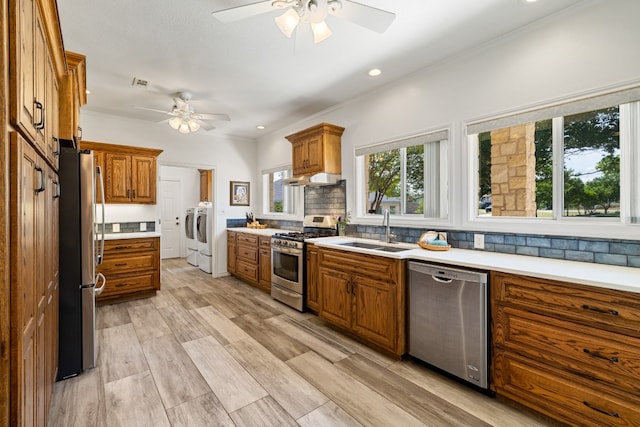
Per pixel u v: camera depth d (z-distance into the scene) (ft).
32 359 3.86
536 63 7.00
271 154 17.19
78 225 7.07
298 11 5.27
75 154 7.06
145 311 11.32
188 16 6.73
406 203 10.65
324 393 6.30
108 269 12.06
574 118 6.82
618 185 6.24
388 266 7.70
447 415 5.60
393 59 8.71
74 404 5.94
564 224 6.63
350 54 8.43
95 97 11.44
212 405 5.92
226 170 17.51
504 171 8.07
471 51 8.13
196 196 24.14
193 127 11.49
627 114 6.11
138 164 13.79
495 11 6.59
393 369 7.24
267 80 10.11
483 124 7.99
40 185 4.17
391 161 11.13
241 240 15.71
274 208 17.75
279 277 12.30
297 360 7.66
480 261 6.45
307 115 13.88
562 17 6.59
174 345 8.50
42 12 4.27
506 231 7.54
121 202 13.34
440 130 8.94
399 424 5.38
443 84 8.85
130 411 5.74
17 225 3.02
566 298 5.04
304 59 8.73
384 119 10.62
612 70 6.00
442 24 7.06
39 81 4.17
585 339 4.85
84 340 7.10
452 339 6.51
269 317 10.72
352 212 11.89
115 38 7.55
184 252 23.68
